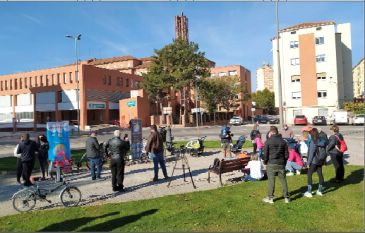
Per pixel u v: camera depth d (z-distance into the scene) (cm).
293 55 5894
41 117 6788
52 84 6475
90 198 1047
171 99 7231
